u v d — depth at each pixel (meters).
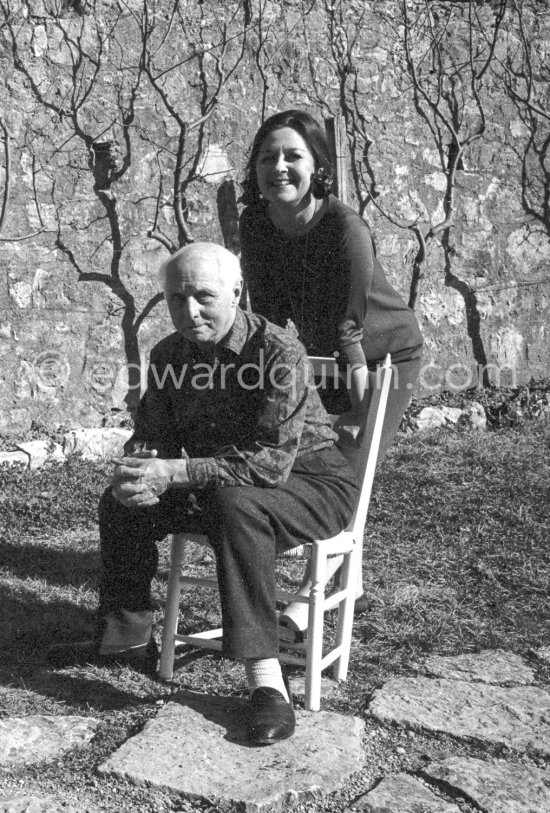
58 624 3.90
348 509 3.29
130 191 7.14
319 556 3.11
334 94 7.69
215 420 3.18
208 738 2.90
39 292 6.97
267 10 7.40
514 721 3.16
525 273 8.34
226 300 3.03
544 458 6.40
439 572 4.64
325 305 3.77
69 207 7.00
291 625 3.55
